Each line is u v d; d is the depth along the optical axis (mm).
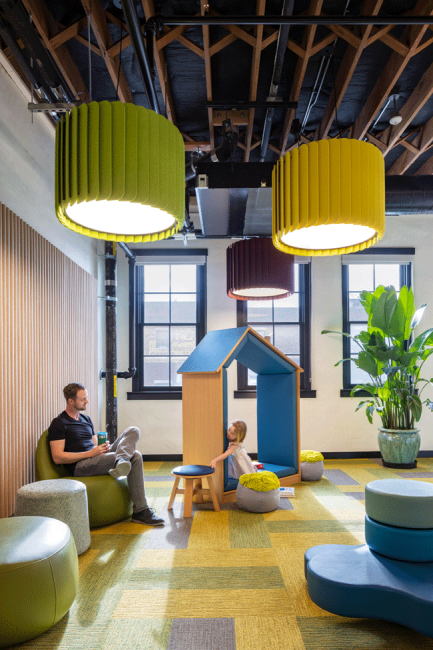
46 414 3863
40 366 3746
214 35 3605
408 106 4375
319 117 4750
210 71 3826
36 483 2936
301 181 1875
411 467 5570
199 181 4121
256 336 4488
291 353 6531
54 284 4102
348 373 6477
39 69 3230
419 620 1937
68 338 4484
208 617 2133
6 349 3129
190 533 3254
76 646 1914
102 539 3145
